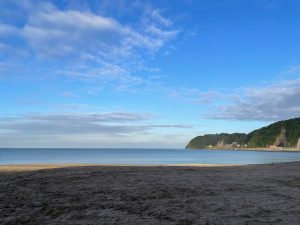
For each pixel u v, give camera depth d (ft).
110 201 35.06
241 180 53.72
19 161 175.32
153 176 56.65
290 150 566.36
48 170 67.31
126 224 26.61
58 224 26.43
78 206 32.50
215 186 46.37
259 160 204.13
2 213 29.68
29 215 29.09
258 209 32.12
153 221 27.48
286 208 32.63
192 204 34.17
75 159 207.72
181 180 52.06
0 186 44.01
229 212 30.81
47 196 37.42
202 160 201.98
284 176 60.34
